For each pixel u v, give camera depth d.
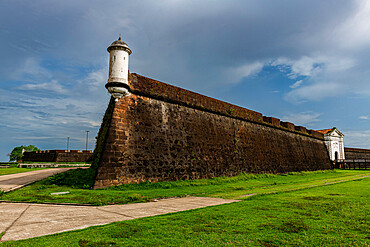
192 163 17.34
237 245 4.30
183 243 4.38
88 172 13.66
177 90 17.81
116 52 13.81
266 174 24.14
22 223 5.64
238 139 23.14
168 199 10.07
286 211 7.11
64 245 4.12
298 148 33.44
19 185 12.47
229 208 7.59
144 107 15.17
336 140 54.34
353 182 17.00
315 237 4.74
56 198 8.97
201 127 19.19
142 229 5.20
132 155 13.65
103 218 6.32
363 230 5.18
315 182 18.14
